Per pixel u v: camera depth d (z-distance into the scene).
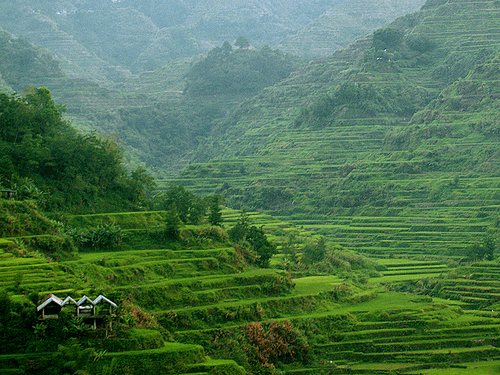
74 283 58.81
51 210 81.62
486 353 73.50
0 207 71.12
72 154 89.19
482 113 177.25
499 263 110.06
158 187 193.88
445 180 156.75
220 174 197.12
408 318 79.56
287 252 107.62
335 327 75.06
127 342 51.28
